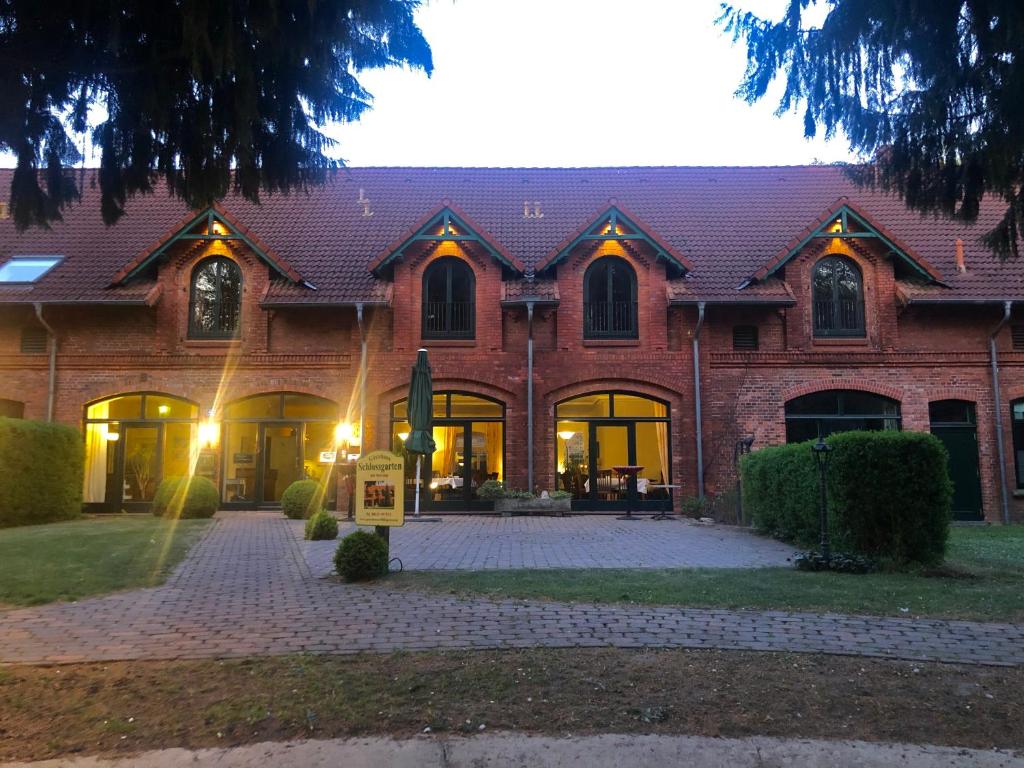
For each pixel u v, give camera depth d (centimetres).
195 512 1556
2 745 396
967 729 407
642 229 1747
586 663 515
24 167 548
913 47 540
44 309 1758
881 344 1747
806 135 620
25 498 1448
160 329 1769
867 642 568
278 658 537
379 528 881
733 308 1772
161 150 570
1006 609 669
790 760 373
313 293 1739
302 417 1778
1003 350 1750
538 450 1741
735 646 556
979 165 597
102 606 711
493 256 1777
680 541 1191
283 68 528
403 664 517
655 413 1775
